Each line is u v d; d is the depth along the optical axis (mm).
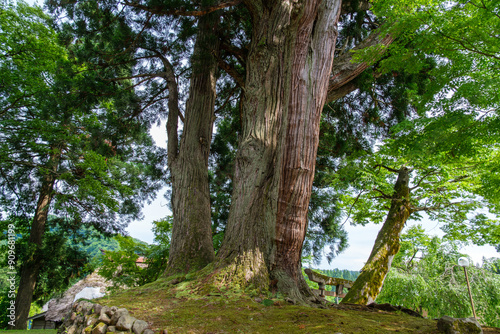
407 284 12969
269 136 5996
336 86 7293
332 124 11523
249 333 2980
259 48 6707
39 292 14891
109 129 11461
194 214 6816
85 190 14219
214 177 13414
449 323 3033
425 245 15125
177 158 7793
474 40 4531
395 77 9797
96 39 9461
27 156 14023
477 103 4672
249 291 4488
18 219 15023
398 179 10516
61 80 9969
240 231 5227
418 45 4988
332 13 5680
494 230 10391
